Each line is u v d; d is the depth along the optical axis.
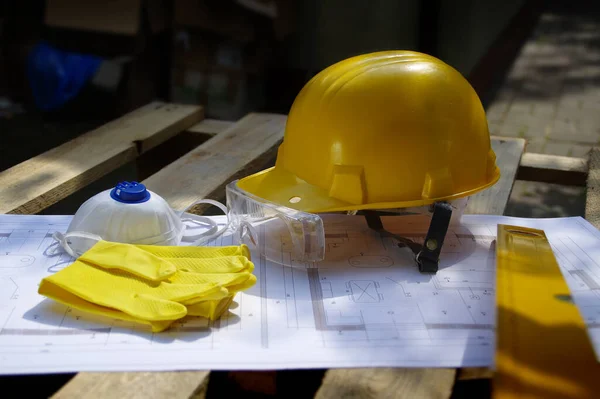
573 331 0.92
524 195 3.14
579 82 4.93
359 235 1.32
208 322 0.98
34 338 0.93
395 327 0.99
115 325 0.97
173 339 0.94
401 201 1.16
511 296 1.01
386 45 3.93
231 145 1.82
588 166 1.82
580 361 0.85
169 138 2.06
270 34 3.81
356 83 1.16
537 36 6.18
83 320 0.98
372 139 1.14
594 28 6.48
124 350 0.90
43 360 0.88
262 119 2.08
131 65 3.70
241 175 1.65
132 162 3.09
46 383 1.06
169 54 3.72
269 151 1.81
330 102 1.17
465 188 1.21
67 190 1.51
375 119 1.14
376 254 1.24
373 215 1.28
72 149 1.72
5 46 3.77
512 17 6.16
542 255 1.17
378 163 1.15
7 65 3.81
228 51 3.69
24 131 3.48
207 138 2.07
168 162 2.13
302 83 4.09
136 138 1.82
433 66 1.21
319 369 0.91
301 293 1.09
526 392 0.79
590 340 0.90
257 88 3.86
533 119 4.12
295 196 1.19
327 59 4.03
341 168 1.15
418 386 0.85
